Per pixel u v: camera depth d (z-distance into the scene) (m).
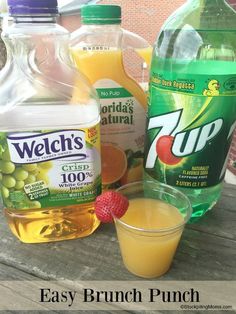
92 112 0.32
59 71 0.34
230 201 0.41
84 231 0.35
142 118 0.39
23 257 0.32
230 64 0.33
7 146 0.30
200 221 0.37
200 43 0.33
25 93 0.32
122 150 0.39
